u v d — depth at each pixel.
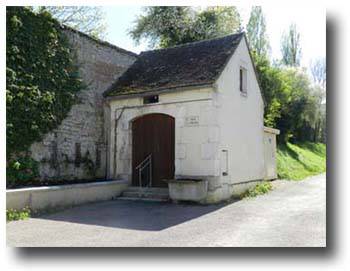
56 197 9.66
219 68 11.45
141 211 9.37
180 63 12.95
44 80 11.52
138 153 12.70
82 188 10.52
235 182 12.22
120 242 6.37
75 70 12.84
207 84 10.87
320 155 31.19
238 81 12.84
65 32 12.53
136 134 12.81
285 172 19.36
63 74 12.30
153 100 12.47
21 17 10.89
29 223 7.88
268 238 6.63
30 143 10.89
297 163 23.58
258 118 14.62
